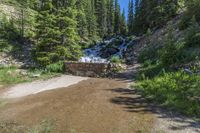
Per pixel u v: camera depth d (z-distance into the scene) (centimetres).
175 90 1491
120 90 1691
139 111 1242
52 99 1498
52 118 1155
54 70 2548
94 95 1554
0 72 2550
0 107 1374
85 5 6956
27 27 4778
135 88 1720
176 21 3400
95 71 2398
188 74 1686
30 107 1348
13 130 1023
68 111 1252
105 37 6688
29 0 5453
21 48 4041
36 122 1108
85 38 6400
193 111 1206
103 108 1291
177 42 2392
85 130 1016
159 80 1720
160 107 1305
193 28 2423
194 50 2048
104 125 1068
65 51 2852
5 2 5338
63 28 3006
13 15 4997
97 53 4338
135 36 4734
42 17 3009
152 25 4325
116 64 2475
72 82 2044
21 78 2298
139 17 5322
